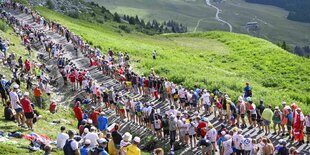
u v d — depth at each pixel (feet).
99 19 452.76
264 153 83.05
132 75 148.97
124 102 123.95
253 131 111.45
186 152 99.55
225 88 158.92
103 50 235.20
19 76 141.59
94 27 379.55
